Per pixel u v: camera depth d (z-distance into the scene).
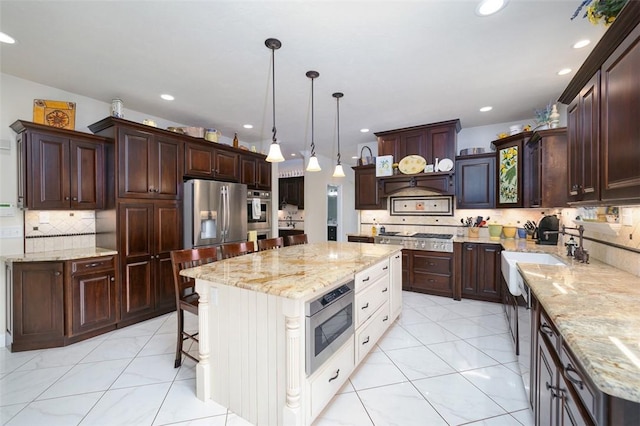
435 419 1.69
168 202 3.42
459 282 3.89
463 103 3.43
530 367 1.67
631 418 0.71
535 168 3.21
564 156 2.91
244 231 4.20
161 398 1.88
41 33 2.05
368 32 2.05
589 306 1.19
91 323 2.76
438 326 3.01
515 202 3.59
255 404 1.66
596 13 1.38
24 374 2.16
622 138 1.26
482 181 4.07
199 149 3.78
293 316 1.47
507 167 3.71
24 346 2.52
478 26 1.98
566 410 1.03
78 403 1.83
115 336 2.81
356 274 2.10
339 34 2.07
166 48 2.25
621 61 1.26
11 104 2.70
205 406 1.81
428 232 4.68
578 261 2.18
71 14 1.84
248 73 2.67
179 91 3.06
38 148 2.64
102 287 2.84
